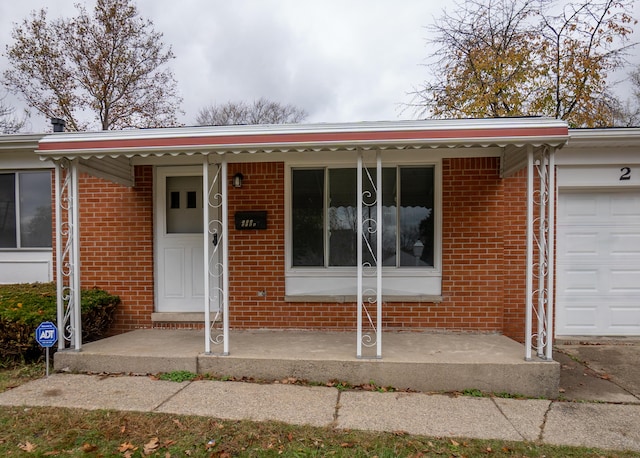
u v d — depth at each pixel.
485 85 11.78
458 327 5.48
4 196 6.44
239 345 4.86
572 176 5.90
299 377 4.32
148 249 5.80
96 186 5.86
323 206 5.70
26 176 6.41
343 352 4.55
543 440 3.14
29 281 6.36
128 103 16.47
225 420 3.38
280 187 5.63
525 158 4.58
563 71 11.21
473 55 11.95
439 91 12.49
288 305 5.63
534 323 5.52
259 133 4.19
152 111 16.94
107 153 4.29
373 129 4.07
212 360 4.41
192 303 5.87
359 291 4.38
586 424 3.43
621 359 5.22
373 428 3.29
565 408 3.76
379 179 4.28
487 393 4.08
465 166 5.49
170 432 3.18
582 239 6.09
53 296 5.33
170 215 5.96
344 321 5.57
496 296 5.45
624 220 6.06
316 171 5.72
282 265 5.62
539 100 11.44
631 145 5.69
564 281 6.09
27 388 4.07
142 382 4.24
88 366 4.52
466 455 2.91
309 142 4.14
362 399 3.88
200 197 5.89
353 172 5.70
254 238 5.66
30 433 3.16
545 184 4.61
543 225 4.29
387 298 5.50
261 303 5.66
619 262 6.06
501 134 3.96
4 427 3.24
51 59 15.58
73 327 4.66
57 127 5.95
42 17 15.54
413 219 5.67
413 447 3.00
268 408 3.64
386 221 5.66
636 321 6.05
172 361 4.45
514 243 5.52
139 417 3.41
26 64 15.35
